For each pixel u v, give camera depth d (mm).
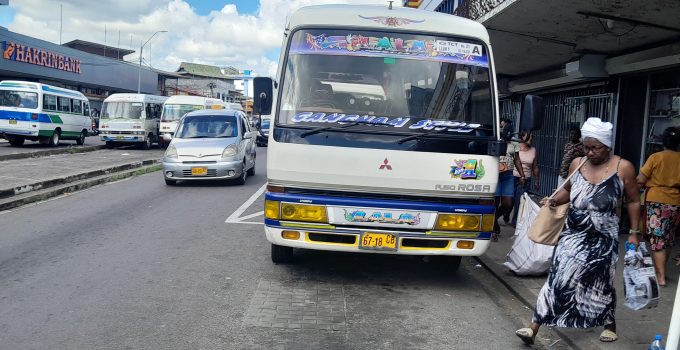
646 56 8961
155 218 9969
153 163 21016
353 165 5707
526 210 6887
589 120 4352
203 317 5145
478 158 5809
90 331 4734
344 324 5121
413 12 6105
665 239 6465
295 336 4781
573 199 4469
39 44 39156
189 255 7387
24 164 17688
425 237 5789
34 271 6480
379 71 5969
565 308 4500
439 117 5871
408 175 5723
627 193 4375
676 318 3574
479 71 6043
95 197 12430
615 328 4801
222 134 14797
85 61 45969
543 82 12625
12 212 10367
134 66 55969
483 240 5887
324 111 5859
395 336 4895
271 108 6160
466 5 9906
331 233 5805
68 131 27625
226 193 13273
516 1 7609
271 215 5883
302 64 6000
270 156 5820
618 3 7109
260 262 7148
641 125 9883
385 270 7023
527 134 9711
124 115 28094
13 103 24781
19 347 4375
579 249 4430
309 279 6488
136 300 5555
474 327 5215
